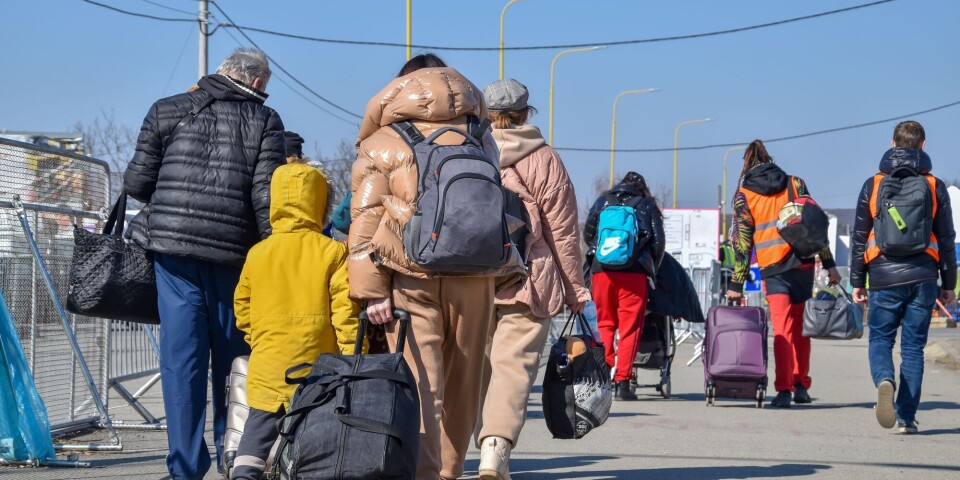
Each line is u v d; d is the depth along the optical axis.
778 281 9.63
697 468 6.41
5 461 6.17
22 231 6.91
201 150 5.30
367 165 4.67
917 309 7.95
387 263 4.59
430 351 4.71
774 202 9.56
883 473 6.27
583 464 6.55
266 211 5.28
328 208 5.25
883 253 7.96
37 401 6.23
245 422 5.05
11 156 6.85
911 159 7.97
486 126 4.84
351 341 4.85
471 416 5.08
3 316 6.17
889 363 7.99
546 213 5.31
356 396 4.01
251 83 5.48
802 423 8.58
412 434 4.04
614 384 10.38
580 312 5.47
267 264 4.89
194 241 5.24
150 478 5.81
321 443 3.89
